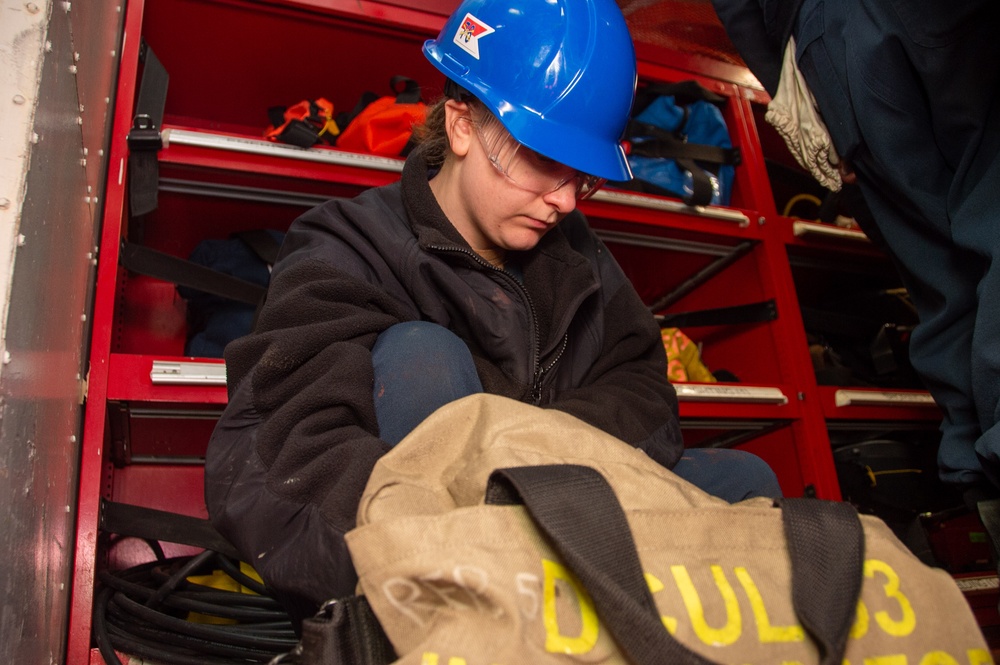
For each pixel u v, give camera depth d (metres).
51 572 0.82
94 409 1.20
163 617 1.12
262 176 1.49
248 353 0.78
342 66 1.81
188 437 1.51
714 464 0.95
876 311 2.23
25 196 0.57
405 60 1.81
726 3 1.45
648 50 2.00
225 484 0.74
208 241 1.65
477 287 0.95
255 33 1.69
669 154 1.90
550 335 0.97
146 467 1.59
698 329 2.20
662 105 1.96
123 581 1.19
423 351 0.76
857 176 1.32
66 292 0.86
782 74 1.43
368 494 0.53
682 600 0.48
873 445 1.92
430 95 1.86
